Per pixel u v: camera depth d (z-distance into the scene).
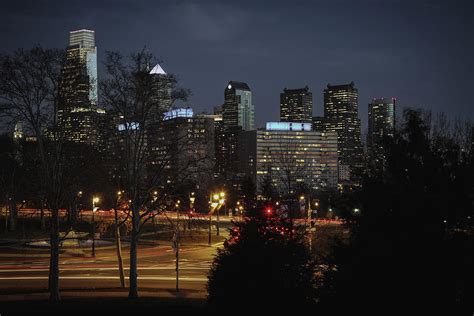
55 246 33.84
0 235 80.81
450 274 13.35
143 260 62.12
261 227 20.48
